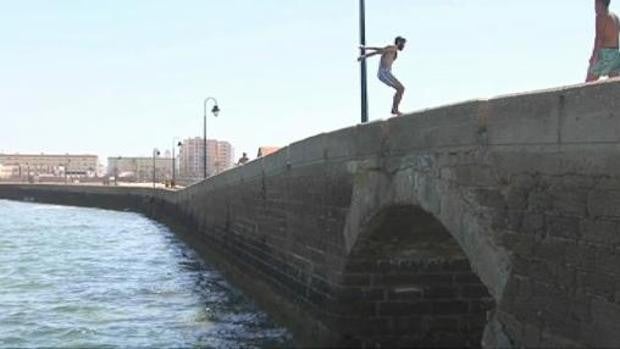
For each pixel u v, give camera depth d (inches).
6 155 7396.7
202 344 663.8
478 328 579.8
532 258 343.6
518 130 352.5
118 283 1074.1
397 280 578.6
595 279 302.0
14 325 750.5
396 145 486.3
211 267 1296.8
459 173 405.4
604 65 349.7
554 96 325.1
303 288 689.0
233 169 1144.8
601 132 296.2
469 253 396.2
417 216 508.1
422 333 578.9
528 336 344.8
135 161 6240.2
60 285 1049.5
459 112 403.9
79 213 3275.1
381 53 623.2
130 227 2380.7
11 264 1320.1
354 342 578.9
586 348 307.4
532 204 343.6
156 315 809.5
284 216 776.3
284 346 656.4
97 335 703.1
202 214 1576.0
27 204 4205.2
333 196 608.1
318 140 647.8
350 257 572.1
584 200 307.6
